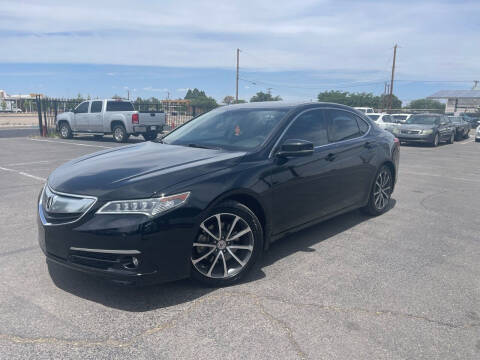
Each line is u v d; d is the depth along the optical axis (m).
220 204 3.39
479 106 67.25
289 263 4.05
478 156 14.78
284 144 3.85
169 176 3.24
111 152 4.32
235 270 3.56
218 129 4.57
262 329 2.87
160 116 18.64
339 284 3.59
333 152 4.67
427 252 4.41
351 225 5.39
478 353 2.63
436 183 8.70
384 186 5.94
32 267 3.87
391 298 3.35
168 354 2.58
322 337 2.78
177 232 3.11
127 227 2.95
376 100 73.50
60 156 12.26
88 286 3.49
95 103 18.38
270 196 3.81
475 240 4.84
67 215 3.12
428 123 19.41
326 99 75.31
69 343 2.68
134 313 3.06
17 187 7.59
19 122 41.50
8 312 3.05
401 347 2.68
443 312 3.14
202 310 3.11
